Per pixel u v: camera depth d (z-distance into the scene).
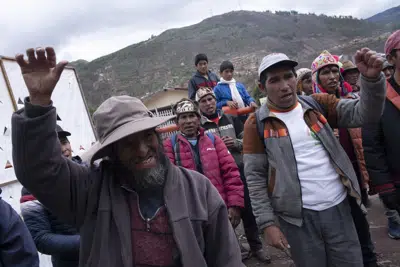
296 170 2.26
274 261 3.85
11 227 1.85
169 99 24.19
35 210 2.40
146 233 1.47
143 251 1.45
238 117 4.44
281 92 2.29
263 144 2.40
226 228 1.61
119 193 1.52
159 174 1.55
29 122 1.30
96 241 1.45
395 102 2.50
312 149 2.27
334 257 2.28
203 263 1.45
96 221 1.48
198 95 3.98
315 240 2.27
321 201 2.25
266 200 2.37
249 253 4.04
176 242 1.43
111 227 1.47
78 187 1.52
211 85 5.69
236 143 3.90
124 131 1.45
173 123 4.83
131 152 1.54
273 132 2.33
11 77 4.37
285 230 2.37
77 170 1.54
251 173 2.42
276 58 2.25
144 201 1.55
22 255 1.84
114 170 1.59
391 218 3.99
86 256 1.48
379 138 2.62
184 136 3.47
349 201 2.56
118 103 1.56
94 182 1.54
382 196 2.65
